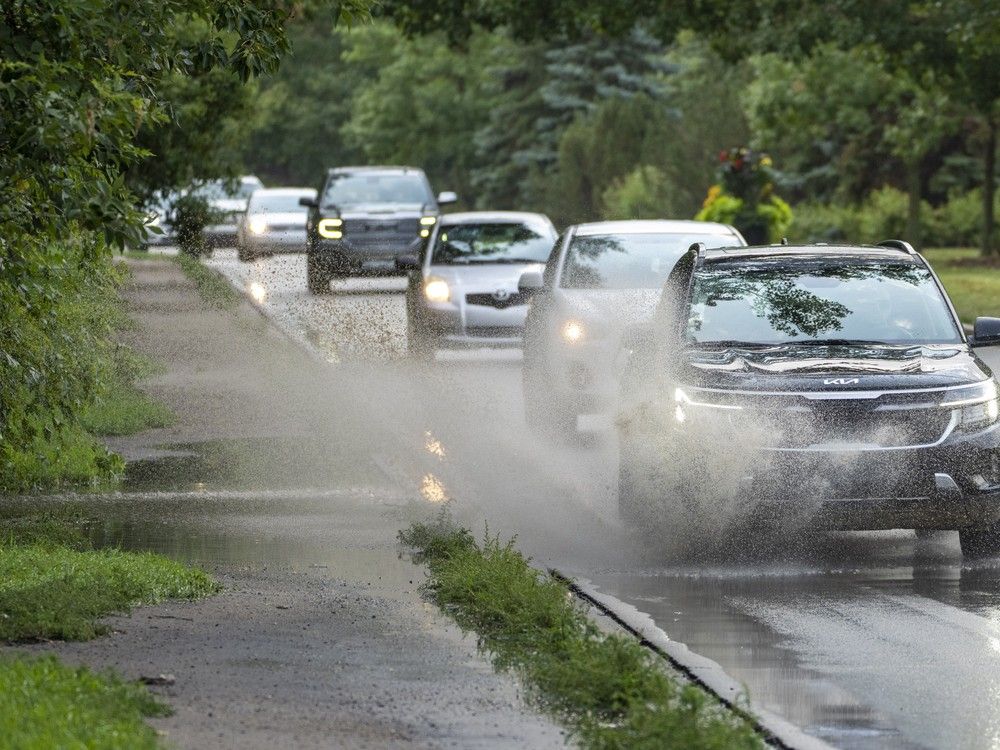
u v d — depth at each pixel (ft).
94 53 87.04
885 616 88.28
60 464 138.10
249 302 305.32
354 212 326.24
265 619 85.97
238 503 127.24
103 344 124.36
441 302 214.48
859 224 553.64
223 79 306.14
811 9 367.04
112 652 76.95
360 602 90.94
